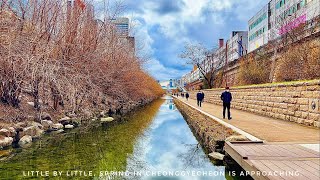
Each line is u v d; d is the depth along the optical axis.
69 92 16.08
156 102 70.00
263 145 8.17
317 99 11.62
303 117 12.95
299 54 21.11
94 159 10.03
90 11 22.30
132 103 40.31
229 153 8.30
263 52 30.78
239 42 63.41
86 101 22.08
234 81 41.38
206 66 69.06
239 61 38.97
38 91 16.36
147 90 53.38
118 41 28.36
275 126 12.60
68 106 19.59
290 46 23.36
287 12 39.84
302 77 19.70
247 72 30.97
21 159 9.56
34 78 14.49
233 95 27.47
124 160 10.41
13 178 7.64
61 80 15.24
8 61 13.30
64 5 18.09
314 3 31.50
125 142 13.69
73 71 16.56
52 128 15.47
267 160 6.30
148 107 46.25
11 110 14.05
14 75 13.82
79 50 19.78
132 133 17.05
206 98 48.56
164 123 24.22
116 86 26.97
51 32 16.97
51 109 18.09
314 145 8.12
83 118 19.75
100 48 23.27
